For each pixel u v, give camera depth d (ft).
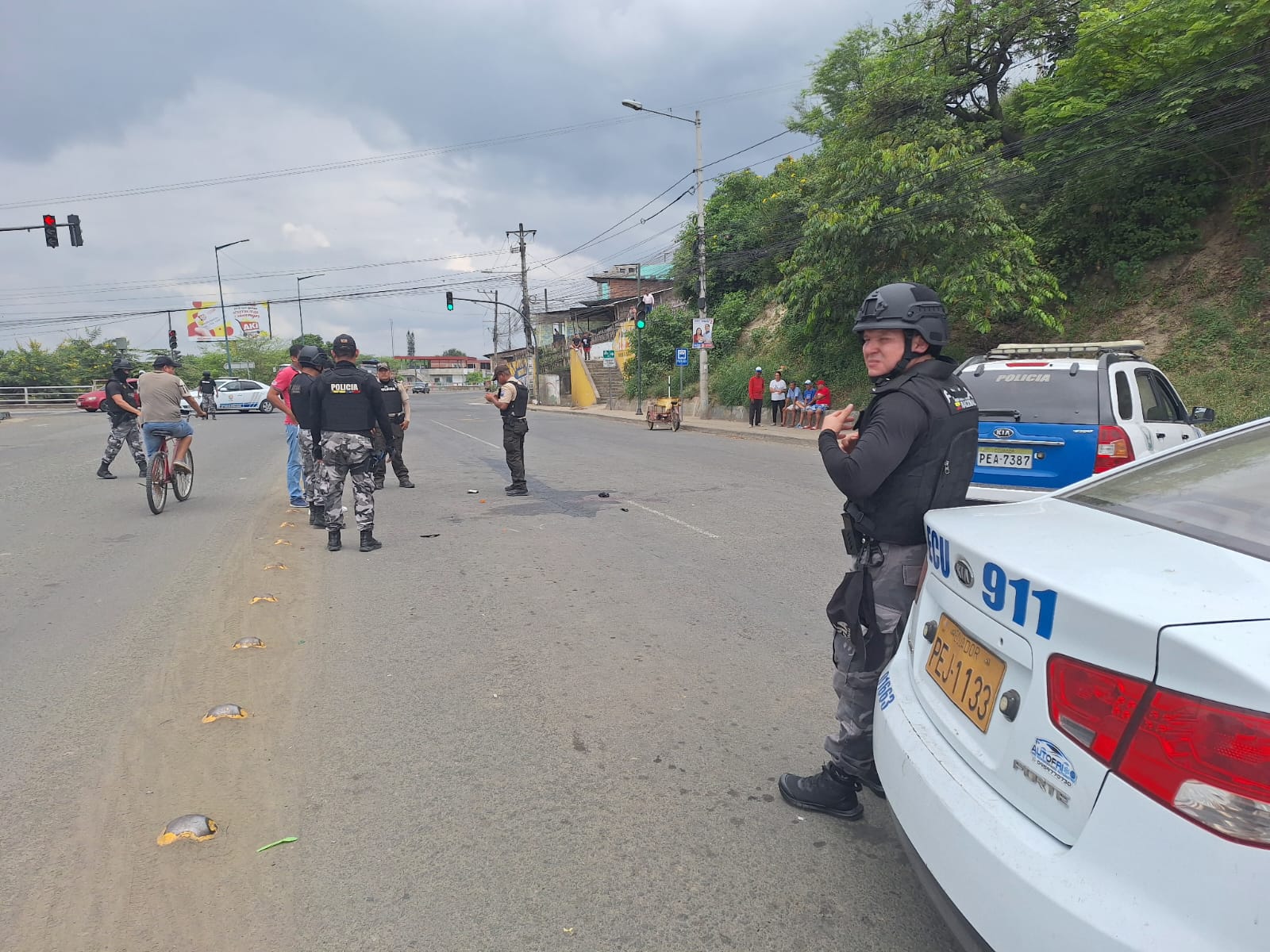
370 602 17.10
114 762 10.21
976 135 62.08
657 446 56.39
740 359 92.99
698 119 78.64
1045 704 4.99
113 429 36.22
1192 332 49.55
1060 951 4.31
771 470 40.88
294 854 8.33
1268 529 5.66
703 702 12.07
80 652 14.06
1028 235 59.21
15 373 136.56
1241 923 3.73
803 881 7.92
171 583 18.57
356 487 21.81
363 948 6.99
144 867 8.09
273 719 11.45
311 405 21.29
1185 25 47.29
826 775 9.12
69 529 24.94
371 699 12.13
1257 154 50.60
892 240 55.36
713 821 8.95
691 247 108.88
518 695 12.29
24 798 9.35
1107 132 51.26
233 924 7.29
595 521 26.35
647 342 114.11
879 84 64.34
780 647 14.43
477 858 8.26
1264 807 3.75
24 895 7.64
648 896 7.68
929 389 7.70
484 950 6.97
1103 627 4.58
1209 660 4.01
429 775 9.92
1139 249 55.31
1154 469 7.50
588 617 16.08
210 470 40.42
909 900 7.64
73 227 72.33
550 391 152.97
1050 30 62.34
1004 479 20.16
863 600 8.05
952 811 5.46
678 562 20.71
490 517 27.12
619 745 10.71
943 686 6.52
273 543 22.86
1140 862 4.14
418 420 93.61
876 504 7.90
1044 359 22.40
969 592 6.14
